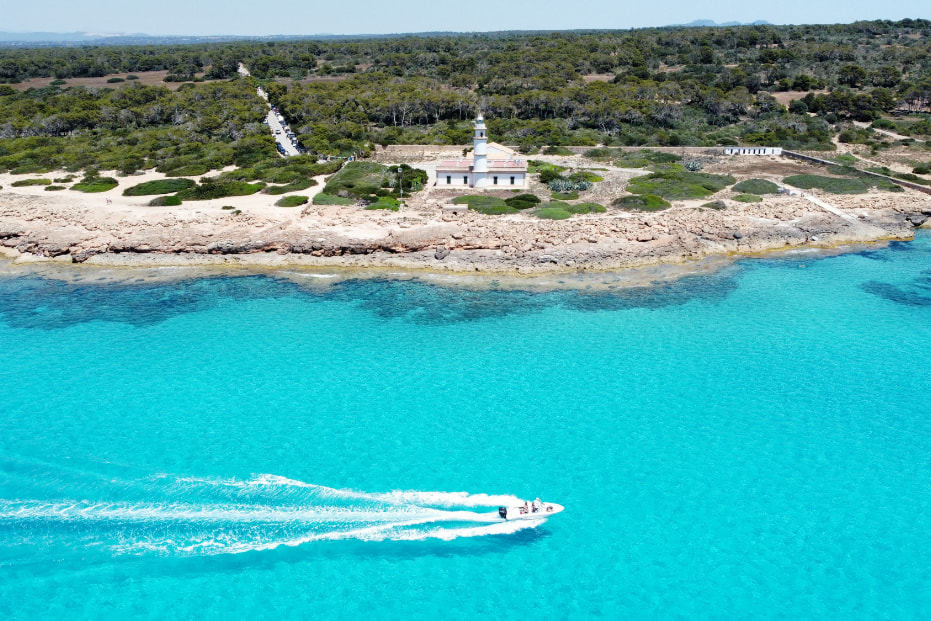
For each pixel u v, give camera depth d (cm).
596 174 10756
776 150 12400
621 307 6475
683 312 6369
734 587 3244
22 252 7869
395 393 4953
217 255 7631
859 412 4697
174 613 3072
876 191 9844
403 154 12850
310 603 3142
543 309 6425
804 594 3206
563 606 3139
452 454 4219
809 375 5206
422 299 6675
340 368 5338
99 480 3925
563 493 3878
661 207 8956
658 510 3747
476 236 7706
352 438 4384
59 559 3350
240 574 3291
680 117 14888
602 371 5272
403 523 3631
